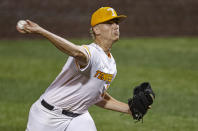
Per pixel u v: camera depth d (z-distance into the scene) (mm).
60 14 72000
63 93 13547
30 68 43844
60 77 13539
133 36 64125
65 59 48781
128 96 33188
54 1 74688
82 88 13383
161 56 50219
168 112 28891
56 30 67062
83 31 66562
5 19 68938
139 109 14531
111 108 15484
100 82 13445
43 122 13664
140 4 74625
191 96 33281
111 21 13273
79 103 13727
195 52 52500
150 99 14445
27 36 63594
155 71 42719
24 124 25891
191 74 41500
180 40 61406
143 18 70938
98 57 12867
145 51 53281
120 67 44469
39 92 34344
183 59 48531
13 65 45250
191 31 66562
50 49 55000
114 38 13414
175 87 36312
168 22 69812
